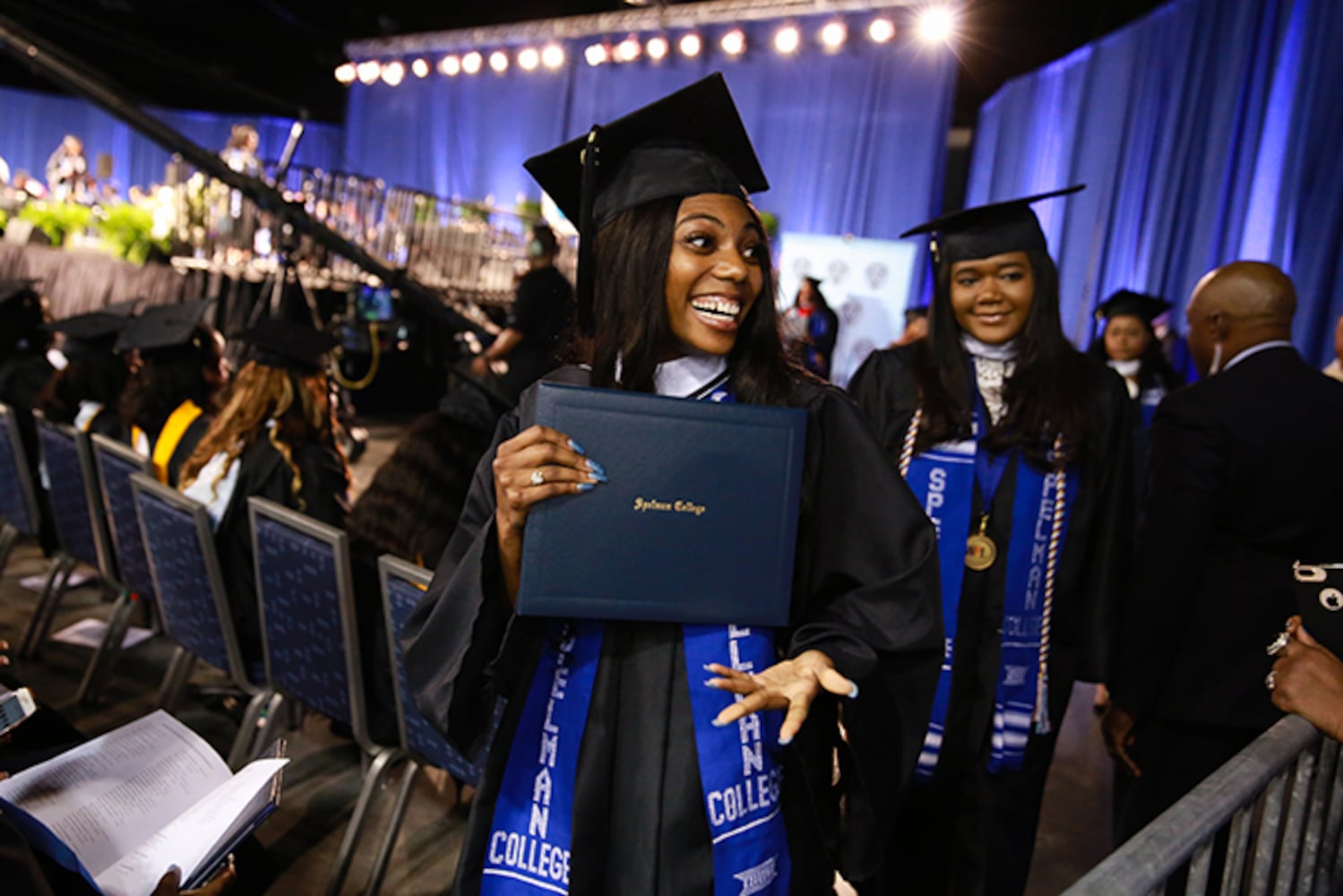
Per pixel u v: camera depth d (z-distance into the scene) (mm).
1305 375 1854
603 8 11961
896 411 1920
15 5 13172
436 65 12172
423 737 1916
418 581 1786
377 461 6766
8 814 975
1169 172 5703
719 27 10289
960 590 1837
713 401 1006
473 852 1125
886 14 9219
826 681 996
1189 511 1835
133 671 3094
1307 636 1370
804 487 1128
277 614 2146
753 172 1229
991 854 1859
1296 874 1408
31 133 16016
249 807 1026
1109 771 3084
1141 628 1892
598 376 1116
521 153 11648
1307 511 1810
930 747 1838
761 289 1118
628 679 1082
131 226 8188
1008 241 1827
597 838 1060
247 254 7945
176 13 13422
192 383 2934
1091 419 1840
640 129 1124
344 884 2100
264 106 15617
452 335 8734
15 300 3684
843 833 1179
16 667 3037
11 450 3184
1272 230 4504
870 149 9641
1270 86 4816
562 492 962
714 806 1057
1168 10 5953
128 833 1045
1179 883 1796
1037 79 8500
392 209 8820
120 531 2697
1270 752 1186
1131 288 6125
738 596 1016
